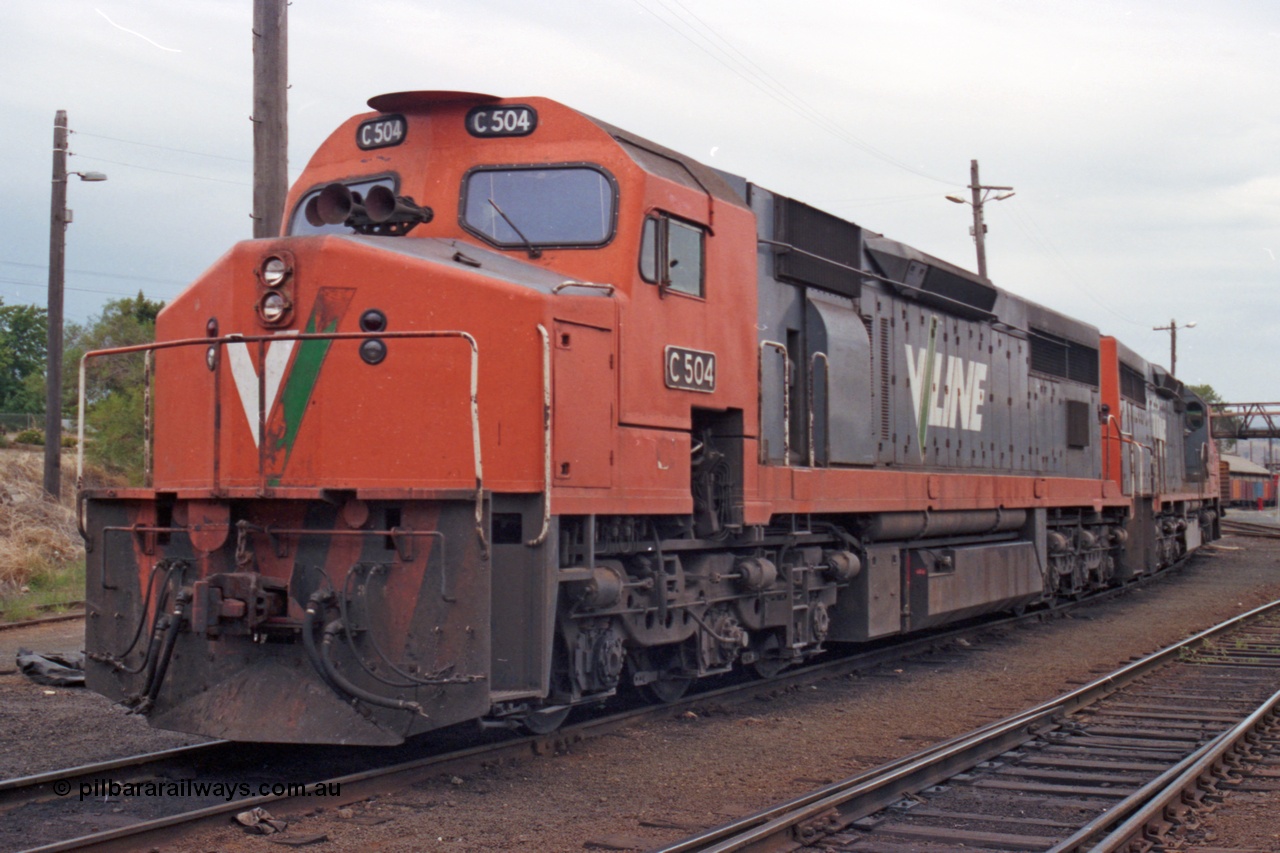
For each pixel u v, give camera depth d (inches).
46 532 802.8
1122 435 791.7
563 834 229.3
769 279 388.2
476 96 313.4
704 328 332.5
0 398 2549.2
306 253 270.8
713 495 347.3
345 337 252.8
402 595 252.8
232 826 225.1
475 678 247.1
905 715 362.6
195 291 288.2
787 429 373.7
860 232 449.1
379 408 265.0
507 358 263.6
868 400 435.8
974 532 551.8
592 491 280.8
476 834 227.8
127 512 288.4
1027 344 643.5
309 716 252.5
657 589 313.7
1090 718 360.2
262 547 264.8
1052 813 250.2
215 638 266.4
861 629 437.7
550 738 296.7
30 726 323.0
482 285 265.1
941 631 575.5
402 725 249.1
